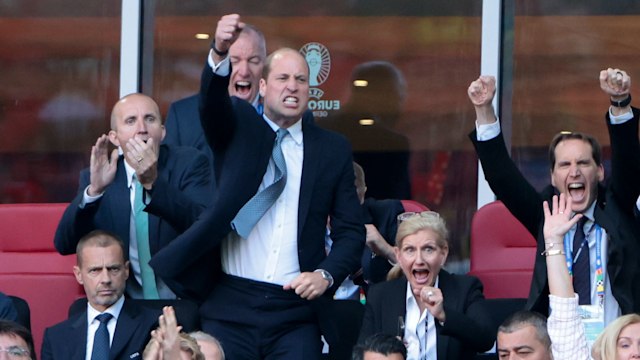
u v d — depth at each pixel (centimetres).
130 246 2788
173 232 2764
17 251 3081
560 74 3272
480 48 3281
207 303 2505
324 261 2481
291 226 2481
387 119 3297
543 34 3278
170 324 2183
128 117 2778
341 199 2519
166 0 3328
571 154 2561
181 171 2767
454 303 2627
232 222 2466
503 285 2998
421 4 3300
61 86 3325
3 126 3322
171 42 3325
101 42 3325
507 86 3281
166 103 3319
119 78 3319
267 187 2461
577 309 2359
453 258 3266
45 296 2997
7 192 3309
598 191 2578
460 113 3284
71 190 3309
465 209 3275
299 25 3312
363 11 3309
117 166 2819
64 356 2702
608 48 3266
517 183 2569
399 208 3028
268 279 2478
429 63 3294
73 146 3312
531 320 2416
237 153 2431
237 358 2488
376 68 3300
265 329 2477
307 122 2594
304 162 2494
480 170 3269
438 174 3284
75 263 3053
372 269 2934
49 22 3328
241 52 2934
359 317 2672
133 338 2697
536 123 3269
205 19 3325
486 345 2559
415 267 2616
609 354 2270
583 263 2552
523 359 2403
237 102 2455
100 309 2720
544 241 2486
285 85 2483
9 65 3328
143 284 2780
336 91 3306
